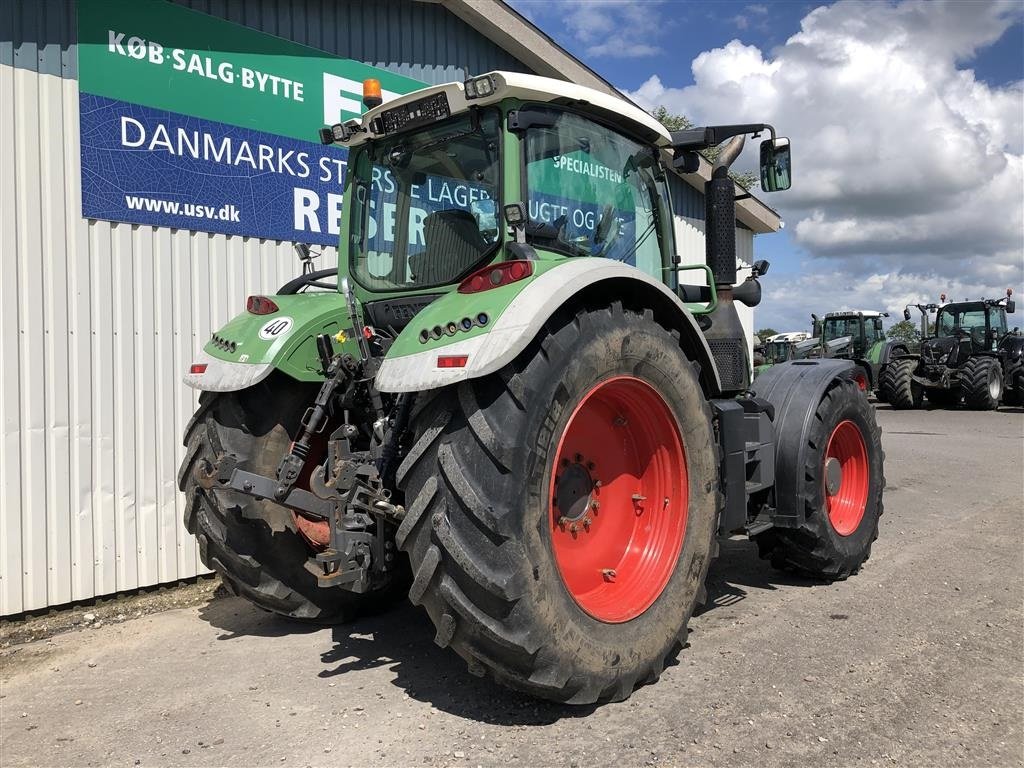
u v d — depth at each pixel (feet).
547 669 8.18
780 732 8.44
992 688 9.53
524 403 8.12
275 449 11.16
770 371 14.61
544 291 8.29
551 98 10.13
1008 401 58.44
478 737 8.43
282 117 16.71
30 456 13.26
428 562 8.03
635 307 10.11
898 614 12.28
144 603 14.20
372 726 8.77
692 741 8.25
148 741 8.62
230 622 12.96
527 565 7.96
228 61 15.72
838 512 14.65
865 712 8.89
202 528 11.18
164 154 14.80
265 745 8.41
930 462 28.35
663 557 10.08
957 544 16.61
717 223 13.08
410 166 11.27
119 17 14.08
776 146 12.88
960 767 7.77
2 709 9.67
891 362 56.03
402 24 19.04
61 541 13.64
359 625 12.45
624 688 9.05
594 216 11.25
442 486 8.11
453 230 10.66
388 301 11.16
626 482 10.50
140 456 14.60
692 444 10.26
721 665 10.27
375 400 9.99
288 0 16.80
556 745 8.21
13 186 13.00
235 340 11.18
